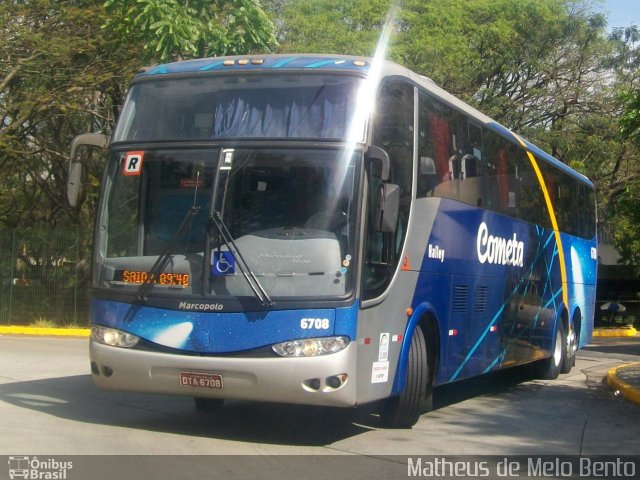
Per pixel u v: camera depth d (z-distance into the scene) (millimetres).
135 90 9203
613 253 38906
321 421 10062
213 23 16344
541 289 14812
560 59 31656
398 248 9094
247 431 9266
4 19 22234
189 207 8539
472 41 29141
